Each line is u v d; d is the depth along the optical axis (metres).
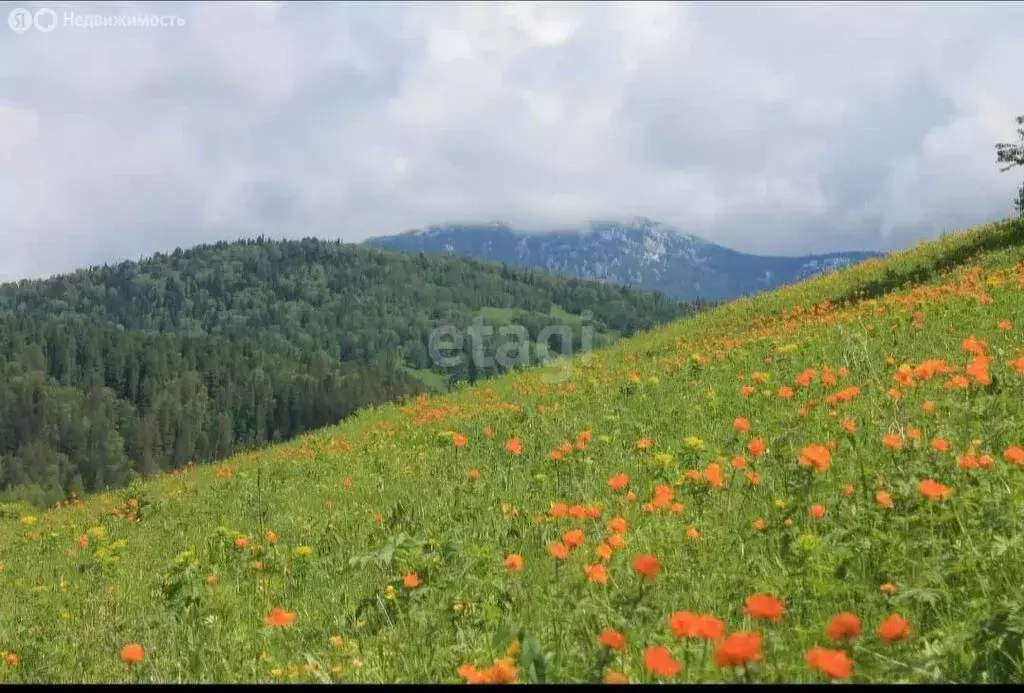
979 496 5.53
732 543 5.89
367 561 7.62
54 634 8.34
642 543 6.24
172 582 7.86
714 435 10.66
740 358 17.48
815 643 3.88
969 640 3.82
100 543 14.21
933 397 9.00
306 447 25.28
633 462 10.20
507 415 17.86
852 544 5.21
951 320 14.56
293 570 8.17
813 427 9.01
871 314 17.95
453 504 10.08
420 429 19.98
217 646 5.90
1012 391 8.26
